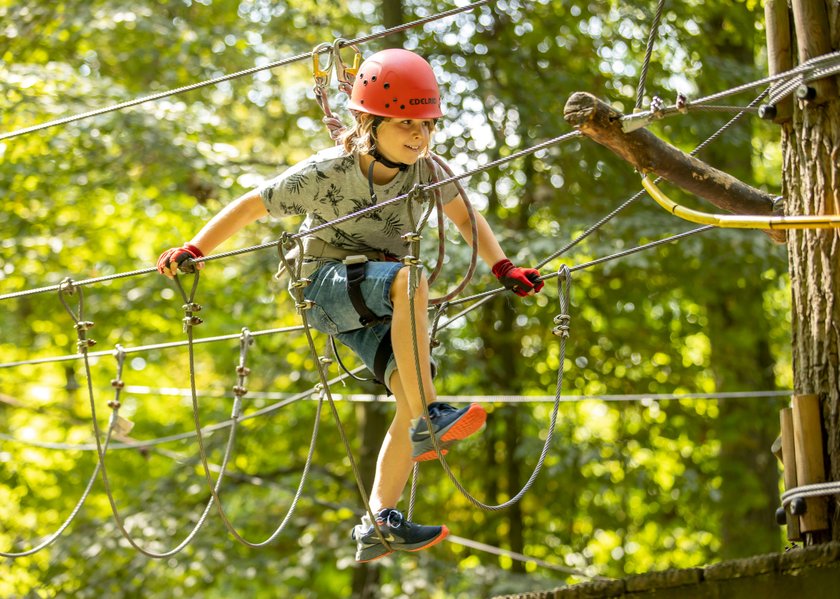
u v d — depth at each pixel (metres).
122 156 13.76
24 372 16.12
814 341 5.17
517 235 13.32
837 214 5.13
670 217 13.60
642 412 15.00
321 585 14.54
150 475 15.86
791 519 5.16
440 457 4.88
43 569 14.20
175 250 5.45
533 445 13.70
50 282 14.79
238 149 14.73
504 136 14.21
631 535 15.65
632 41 14.54
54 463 16.11
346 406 15.05
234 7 14.82
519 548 14.62
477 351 14.94
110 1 13.84
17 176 14.02
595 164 14.09
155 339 15.08
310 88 14.58
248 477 13.52
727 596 4.77
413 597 13.15
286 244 5.17
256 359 14.87
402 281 5.18
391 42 14.18
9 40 14.33
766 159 16.69
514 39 14.48
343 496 14.56
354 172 5.29
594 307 14.67
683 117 14.15
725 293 14.95
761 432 15.09
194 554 12.99
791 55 5.37
